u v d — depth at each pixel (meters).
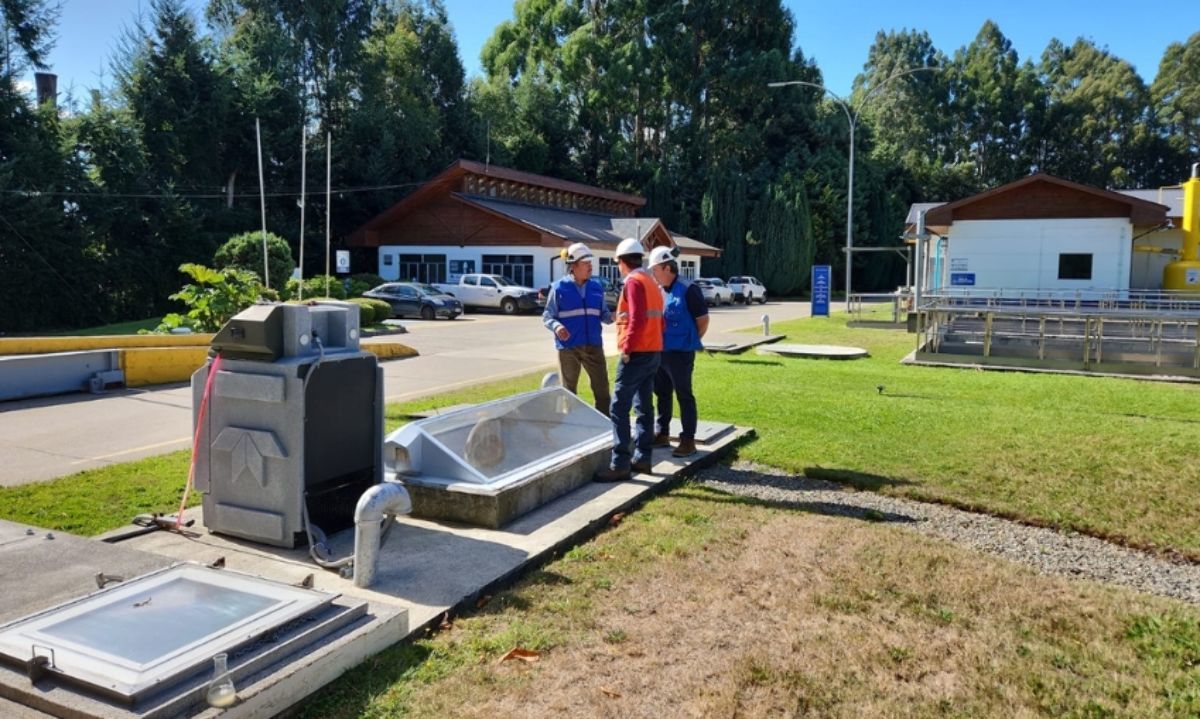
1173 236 24.89
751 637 3.52
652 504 5.55
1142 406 9.95
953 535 5.12
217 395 4.37
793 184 54.75
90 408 9.52
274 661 2.84
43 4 29.14
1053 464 6.73
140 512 5.16
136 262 29.80
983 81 82.56
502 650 3.33
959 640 3.54
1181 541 4.99
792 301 49.12
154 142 32.31
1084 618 3.80
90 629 2.87
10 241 25.92
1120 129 81.50
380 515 3.83
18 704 2.54
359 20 44.34
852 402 9.80
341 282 30.69
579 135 58.47
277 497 4.24
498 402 5.95
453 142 48.38
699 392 10.55
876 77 95.00
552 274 35.25
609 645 3.41
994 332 15.83
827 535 4.92
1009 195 21.80
